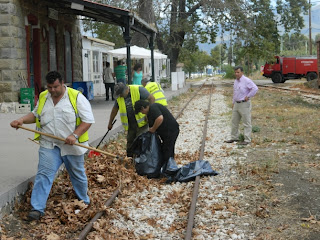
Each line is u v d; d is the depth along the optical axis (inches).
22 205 222.4
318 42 1245.7
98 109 649.0
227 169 311.6
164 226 210.7
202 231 201.0
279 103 848.9
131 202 245.3
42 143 211.8
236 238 192.4
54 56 742.5
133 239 195.2
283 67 1777.8
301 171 301.1
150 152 296.7
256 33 1546.5
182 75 1537.9
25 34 618.2
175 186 277.4
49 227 203.5
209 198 248.1
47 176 207.8
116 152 359.3
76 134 207.8
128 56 641.6
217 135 470.3
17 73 593.9
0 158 297.7
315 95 1071.6
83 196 230.2
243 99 402.3
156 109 294.8
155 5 1237.1
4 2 575.2
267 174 292.8
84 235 190.4
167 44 1663.4
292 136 444.5
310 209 226.1
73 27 848.9
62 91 209.2
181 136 481.1
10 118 529.0
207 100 997.2
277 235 194.9
